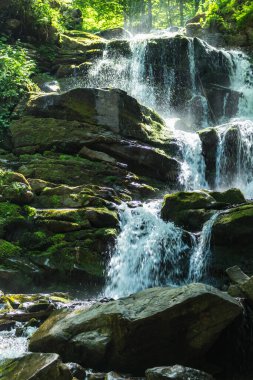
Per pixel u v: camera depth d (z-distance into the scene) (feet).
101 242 27.30
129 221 28.91
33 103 38.73
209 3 67.31
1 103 39.65
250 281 19.25
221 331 16.78
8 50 44.57
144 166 35.40
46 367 14.90
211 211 27.66
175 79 51.39
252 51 59.31
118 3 94.17
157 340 16.38
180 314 16.20
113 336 16.70
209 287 17.03
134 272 27.48
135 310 16.89
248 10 59.57
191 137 38.65
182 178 36.27
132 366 16.53
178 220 28.35
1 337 19.66
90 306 18.83
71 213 28.30
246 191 37.93
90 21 92.27
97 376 15.76
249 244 25.77
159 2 108.58
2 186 30.09
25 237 27.71
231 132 37.93
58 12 59.31
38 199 30.40
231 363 17.90
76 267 26.53
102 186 33.37
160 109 50.93
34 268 26.66
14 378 15.01
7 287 25.99
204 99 50.70
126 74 51.78
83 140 35.50
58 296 24.36
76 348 17.12
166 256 27.32
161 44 51.85
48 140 35.91
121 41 53.52
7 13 51.34
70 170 33.40
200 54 51.26
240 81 54.54
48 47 52.90
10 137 37.29
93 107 36.76
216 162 37.99
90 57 53.16
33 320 20.71
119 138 35.83
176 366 15.10
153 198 33.78
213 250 26.50
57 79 50.08
